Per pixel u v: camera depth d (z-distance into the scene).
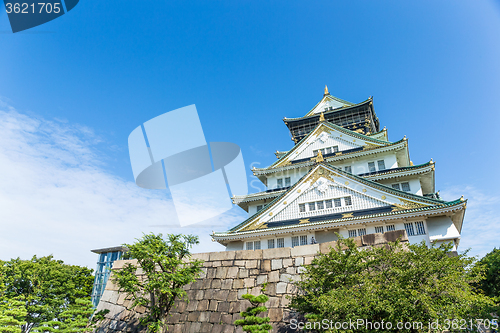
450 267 10.91
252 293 17.03
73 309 21.06
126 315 19.23
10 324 22.42
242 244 28.12
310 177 28.94
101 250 39.62
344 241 13.77
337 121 49.31
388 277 11.45
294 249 17.55
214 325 16.78
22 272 34.75
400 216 22.83
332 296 10.91
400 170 30.34
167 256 16.42
